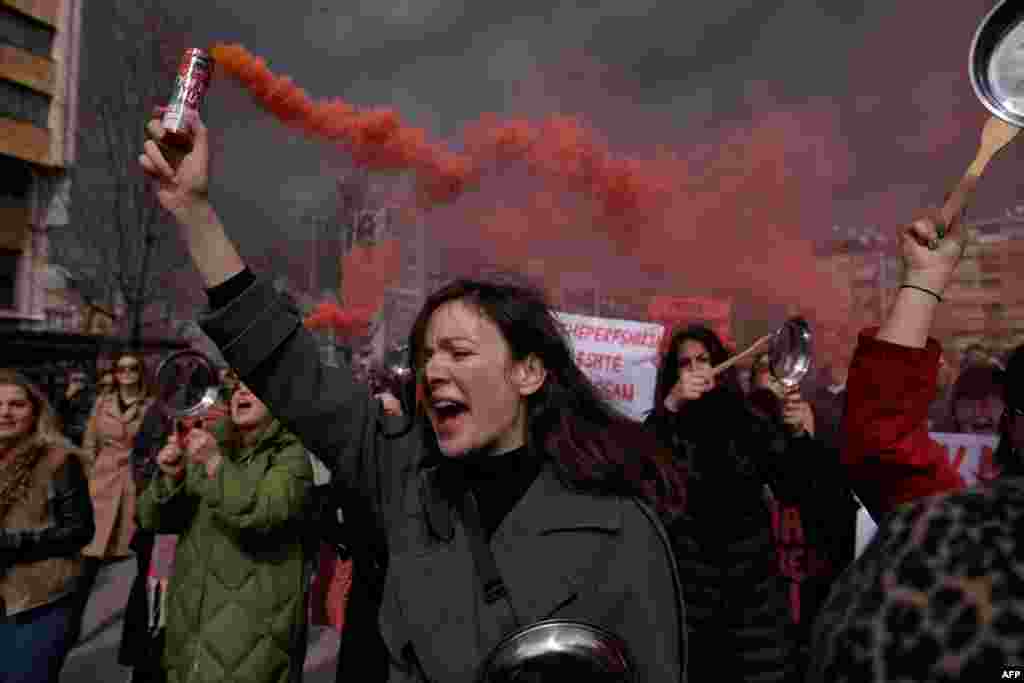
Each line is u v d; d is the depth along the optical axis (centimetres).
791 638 332
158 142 159
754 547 325
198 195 160
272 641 297
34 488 337
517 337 161
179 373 314
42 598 333
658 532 153
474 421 158
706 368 351
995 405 429
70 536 340
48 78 2705
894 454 136
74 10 2764
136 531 379
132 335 2142
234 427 327
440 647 144
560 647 129
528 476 159
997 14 132
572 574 144
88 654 518
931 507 66
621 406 455
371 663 277
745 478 328
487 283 170
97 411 671
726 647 317
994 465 182
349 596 286
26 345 2197
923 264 139
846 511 341
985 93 135
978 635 56
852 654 62
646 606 144
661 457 175
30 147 2661
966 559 60
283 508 288
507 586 145
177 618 303
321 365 170
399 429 173
